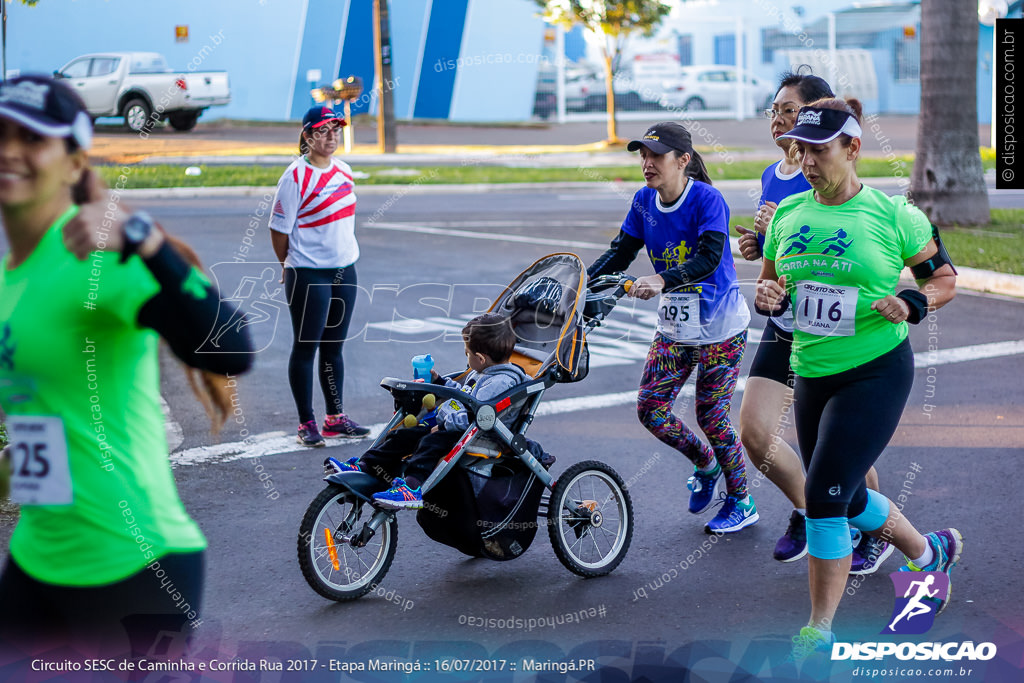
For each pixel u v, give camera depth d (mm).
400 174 18141
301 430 6207
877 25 29703
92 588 2330
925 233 3641
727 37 29859
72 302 2193
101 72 20391
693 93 28641
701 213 4680
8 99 2146
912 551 4008
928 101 13109
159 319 2229
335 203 6043
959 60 12938
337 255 6094
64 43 20234
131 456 2318
